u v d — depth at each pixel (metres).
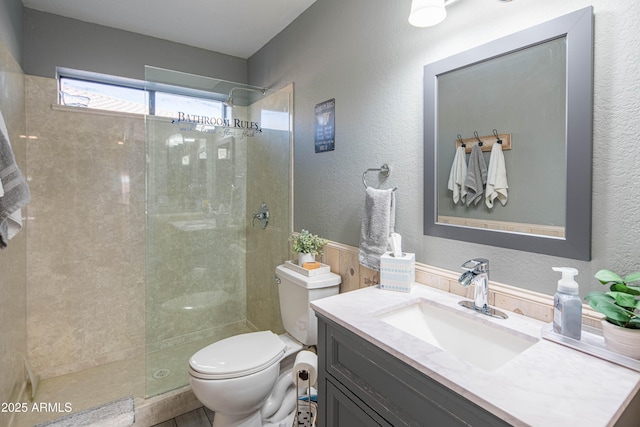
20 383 1.92
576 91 0.94
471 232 1.22
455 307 1.15
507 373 0.75
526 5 1.06
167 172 2.36
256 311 2.72
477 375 0.74
